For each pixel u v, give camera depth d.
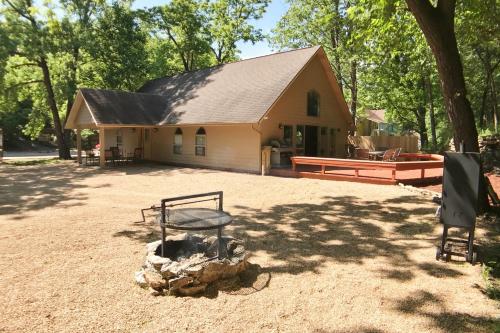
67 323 4.32
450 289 5.29
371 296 5.09
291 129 20.14
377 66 27.36
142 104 23.55
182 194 12.65
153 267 5.34
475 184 5.99
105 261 6.26
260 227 8.49
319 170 17.86
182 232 8.00
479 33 11.38
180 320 4.46
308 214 9.70
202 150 21.42
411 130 38.28
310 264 6.26
